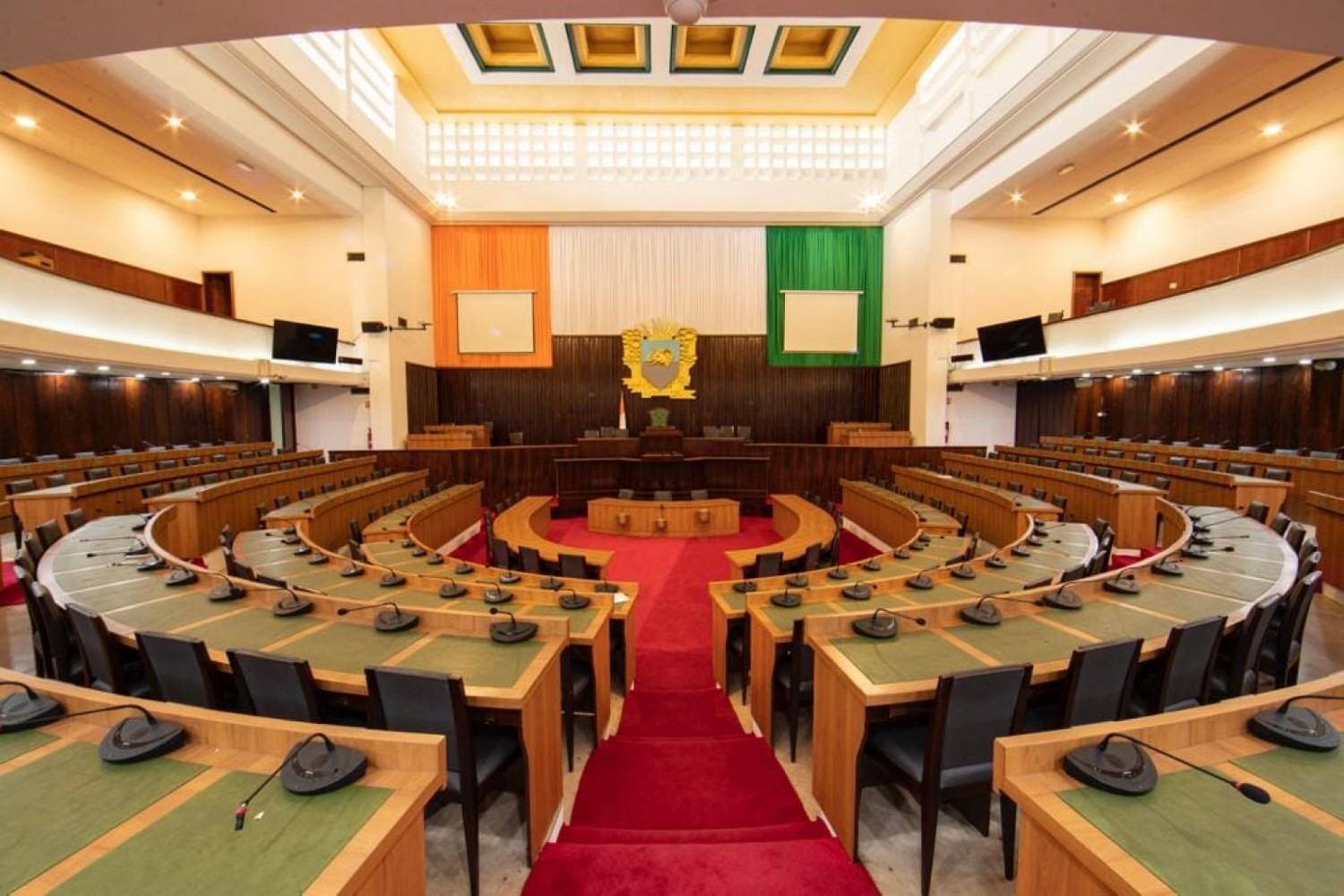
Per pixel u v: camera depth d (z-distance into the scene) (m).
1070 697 2.25
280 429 12.49
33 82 7.42
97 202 10.11
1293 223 9.66
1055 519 6.38
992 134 10.34
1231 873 1.17
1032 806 1.36
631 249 14.45
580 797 2.73
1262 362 9.38
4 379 9.03
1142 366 9.37
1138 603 3.18
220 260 12.29
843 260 14.62
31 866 1.21
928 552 4.88
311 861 1.22
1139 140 9.55
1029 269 13.16
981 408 13.18
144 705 1.69
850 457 11.85
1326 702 1.71
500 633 2.67
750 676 3.70
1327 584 5.52
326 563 4.39
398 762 1.51
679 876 1.99
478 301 14.32
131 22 2.61
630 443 11.12
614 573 7.18
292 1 2.53
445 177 13.80
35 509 6.15
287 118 9.36
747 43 10.90
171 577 3.52
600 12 2.73
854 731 2.21
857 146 14.08
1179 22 2.73
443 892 2.08
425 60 11.71
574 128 13.83
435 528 7.91
